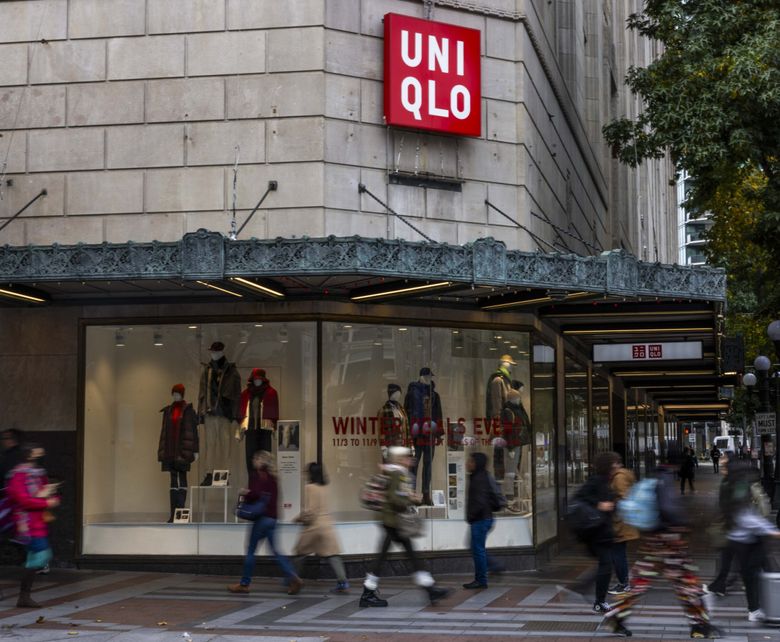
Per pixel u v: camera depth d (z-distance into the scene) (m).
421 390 17.11
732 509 11.45
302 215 15.83
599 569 11.77
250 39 16.27
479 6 17.45
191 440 16.67
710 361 26.92
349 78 16.27
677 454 11.00
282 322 16.52
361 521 16.28
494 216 17.28
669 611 12.23
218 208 16.08
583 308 18.31
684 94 20.75
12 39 16.86
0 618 11.95
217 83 16.28
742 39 20.64
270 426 16.44
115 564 16.39
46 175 16.58
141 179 16.33
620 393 35.28
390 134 16.50
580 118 25.97
